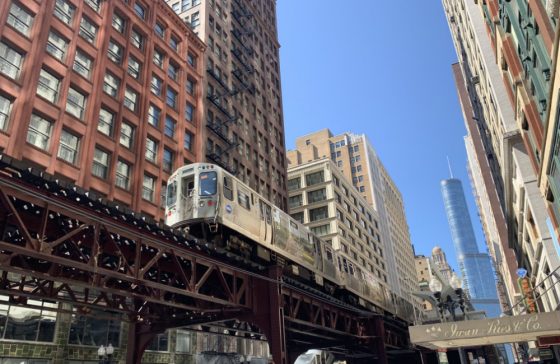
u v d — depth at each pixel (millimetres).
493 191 77312
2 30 25062
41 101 26172
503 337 16031
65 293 23000
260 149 53844
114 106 32000
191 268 15117
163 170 35688
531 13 16422
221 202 17484
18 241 11805
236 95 51219
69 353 23578
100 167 29703
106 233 11508
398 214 130500
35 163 24844
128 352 17172
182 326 18047
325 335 26859
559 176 17656
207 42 48500
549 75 15906
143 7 39594
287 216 23297
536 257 33375
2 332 20906
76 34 30219
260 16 66188
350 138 111250
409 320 43344
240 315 16469
